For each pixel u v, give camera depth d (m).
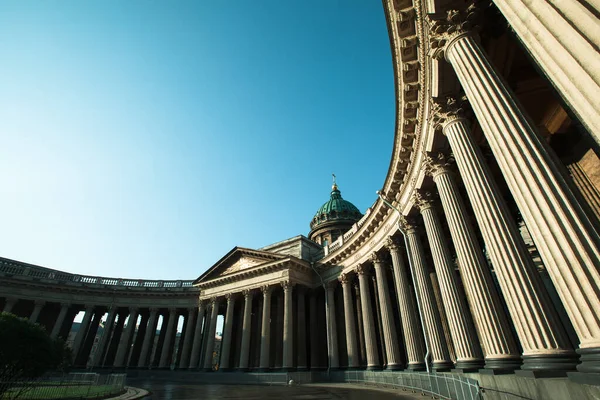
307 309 42.72
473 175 10.18
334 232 61.72
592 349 5.02
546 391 6.48
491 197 9.41
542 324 7.42
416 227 20.91
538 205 6.17
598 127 3.75
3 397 16.80
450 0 10.10
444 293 14.45
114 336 54.88
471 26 9.78
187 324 51.66
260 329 43.31
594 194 12.20
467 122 11.82
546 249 5.91
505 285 8.29
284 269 38.97
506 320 10.24
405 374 19.47
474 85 8.52
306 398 16.97
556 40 4.35
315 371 35.50
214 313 45.16
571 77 4.13
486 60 8.73
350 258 33.56
